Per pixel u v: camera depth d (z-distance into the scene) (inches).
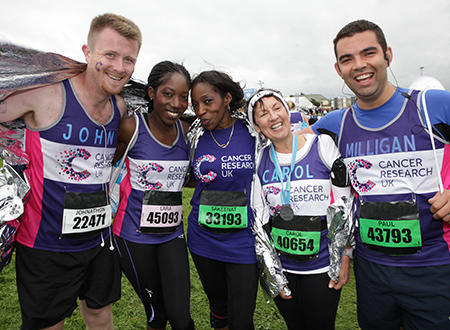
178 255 100.6
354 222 87.1
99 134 88.3
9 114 78.0
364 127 84.0
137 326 119.3
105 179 92.7
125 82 86.2
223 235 98.0
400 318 87.0
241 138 100.5
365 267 86.5
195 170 101.9
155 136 98.6
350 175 87.0
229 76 99.3
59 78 81.4
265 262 90.0
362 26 79.4
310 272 85.7
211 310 108.8
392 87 82.9
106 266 96.7
